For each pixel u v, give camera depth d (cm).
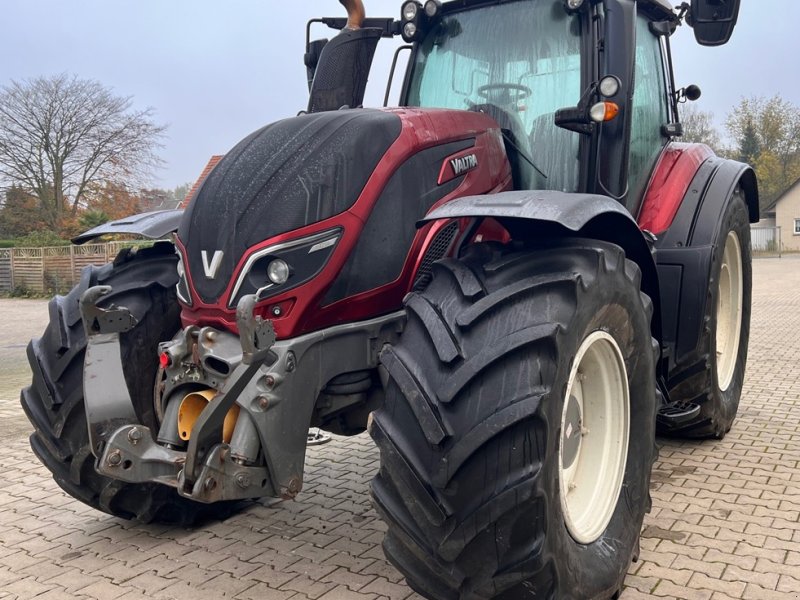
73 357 304
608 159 321
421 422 208
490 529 204
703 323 380
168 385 262
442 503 207
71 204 2917
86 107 2872
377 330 270
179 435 259
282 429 246
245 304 226
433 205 281
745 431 460
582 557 237
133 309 314
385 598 262
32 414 314
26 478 417
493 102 351
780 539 303
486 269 232
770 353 757
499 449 204
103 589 275
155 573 288
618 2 322
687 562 284
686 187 402
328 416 271
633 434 278
